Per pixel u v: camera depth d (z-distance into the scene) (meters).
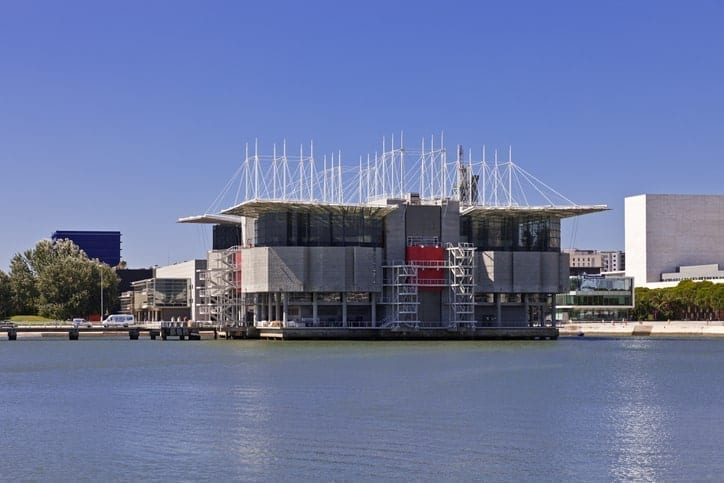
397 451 73.81
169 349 190.62
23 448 75.31
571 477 66.69
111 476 66.38
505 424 85.88
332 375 128.50
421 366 143.75
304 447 75.12
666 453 73.88
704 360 167.12
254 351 181.50
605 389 114.12
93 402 100.88
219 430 82.31
